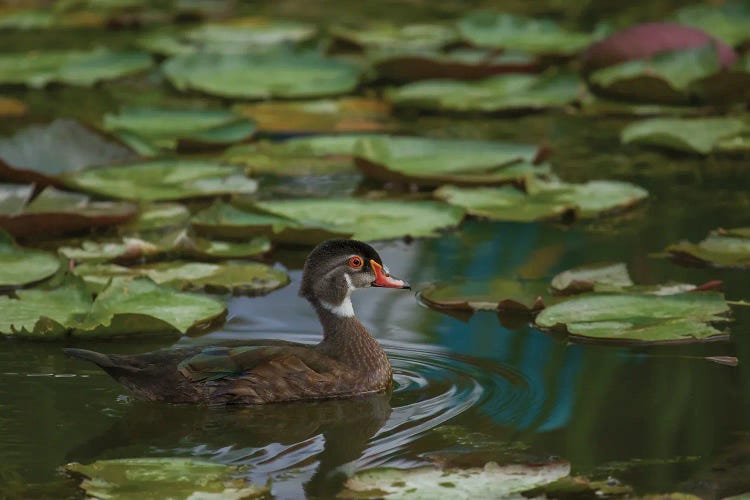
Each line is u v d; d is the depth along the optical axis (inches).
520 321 480.7
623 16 1002.7
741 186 640.4
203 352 417.4
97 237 573.6
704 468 351.3
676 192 634.2
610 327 457.7
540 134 747.4
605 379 421.1
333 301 437.4
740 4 931.3
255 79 849.5
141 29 1024.9
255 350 420.5
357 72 859.4
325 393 415.8
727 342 448.5
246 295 512.7
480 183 631.8
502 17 944.9
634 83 784.3
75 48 943.0
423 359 445.4
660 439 372.2
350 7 1108.5
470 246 567.2
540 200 609.3
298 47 906.1
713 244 541.0
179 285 509.7
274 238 567.2
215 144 710.5
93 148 668.7
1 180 616.7
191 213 602.2
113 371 404.2
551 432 379.6
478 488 335.0
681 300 475.8
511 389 415.5
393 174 636.1
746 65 748.0
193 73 854.5
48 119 669.9
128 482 340.8
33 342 460.4
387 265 542.3
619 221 595.2
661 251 547.8
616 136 741.3
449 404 405.7
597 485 338.6
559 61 896.9
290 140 730.8
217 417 398.0
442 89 816.3
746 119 749.3
